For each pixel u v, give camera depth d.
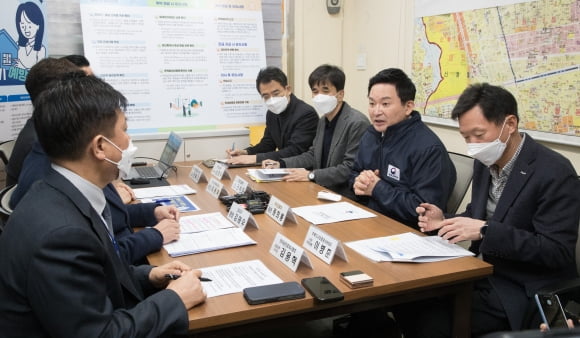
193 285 1.09
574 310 1.50
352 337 2.12
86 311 0.88
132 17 3.34
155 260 1.38
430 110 3.16
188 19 3.47
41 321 0.89
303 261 1.33
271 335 2.26
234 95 3.61
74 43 3.32
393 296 1.28
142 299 1.16
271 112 3.24
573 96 2.22
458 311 1.40
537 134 2.43
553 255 1.44
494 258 1.62
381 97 2.07
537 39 2.37
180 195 2.13
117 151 1.03
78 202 0.97
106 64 3.28
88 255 0.91
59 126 0.96
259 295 1.11
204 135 3.52
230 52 3.59
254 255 1.42
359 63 3.94
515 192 1.55
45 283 0.86
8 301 0.91
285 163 2.82
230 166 2.81
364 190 2.05
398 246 1.49
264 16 3.79
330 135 2.80
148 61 3.38
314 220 1.77
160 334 0.99
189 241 1.52
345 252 1.45
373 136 2.27
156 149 3.41
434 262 1.38
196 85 3.50
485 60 2.69
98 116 0.98
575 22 2.17
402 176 2.04
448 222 1.53
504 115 1.53
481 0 2.68
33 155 1.44
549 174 1.50
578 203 1.48
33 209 0.93
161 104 3.41
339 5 3.93
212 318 1.04
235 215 1.73
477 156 1.59
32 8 2.95
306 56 3.97
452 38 2.92
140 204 1.77
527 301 1.51
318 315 1.20
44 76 1.68
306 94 4.04
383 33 3.61
